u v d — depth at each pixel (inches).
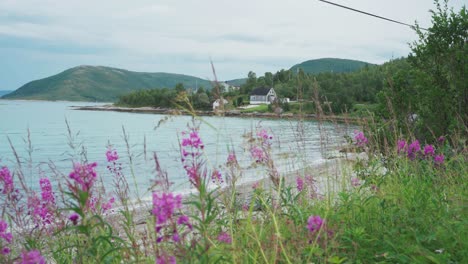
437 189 197.8
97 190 177.8
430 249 150.2
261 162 176.6
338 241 150.9
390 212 178.1
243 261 137.3
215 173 166.6
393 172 231.8
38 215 163.3
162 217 100.0
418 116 356.5
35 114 5610.2
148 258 134.7
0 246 114.9
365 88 2635.3
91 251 118.7
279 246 140.3
